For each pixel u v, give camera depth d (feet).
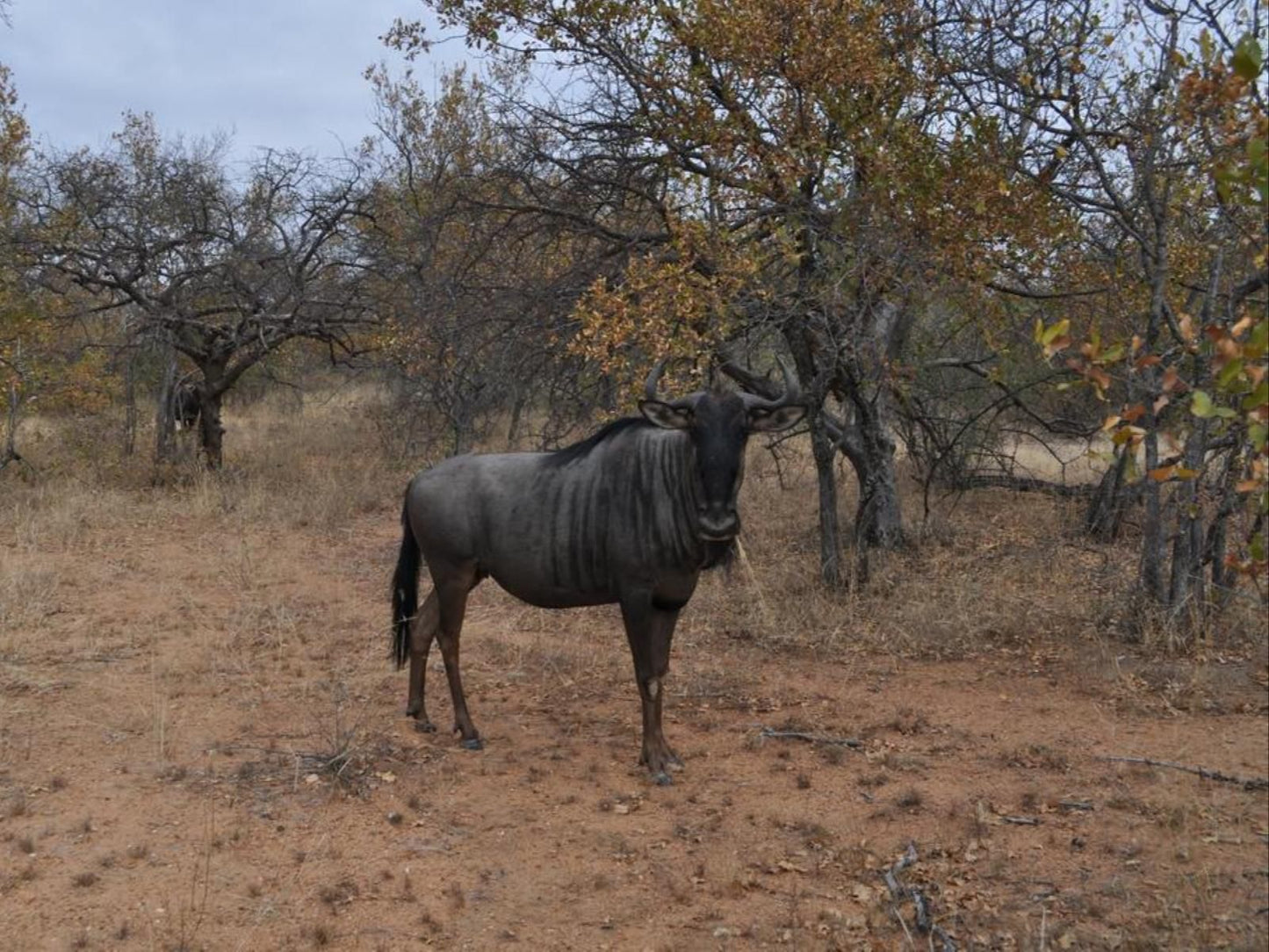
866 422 32.35
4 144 56.34
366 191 60.54
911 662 27.30
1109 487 40.37
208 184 59.21
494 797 19.56
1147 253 26.89
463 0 32.81
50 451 58.39
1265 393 9.68
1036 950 14.21
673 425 18.99
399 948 14.79
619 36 32.19
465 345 36.76
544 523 20.95
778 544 39.68
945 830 17.93
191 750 21.54
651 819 18.67
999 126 28.22
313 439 72.79
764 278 29.81
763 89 28.71
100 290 61.05
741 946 14.76
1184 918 14.87
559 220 35.06
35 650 28.17
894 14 30.60
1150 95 26.37
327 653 28.55
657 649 20.86
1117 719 22.90
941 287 28.43
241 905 15.79
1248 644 27.04
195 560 39.55
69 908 15.57
